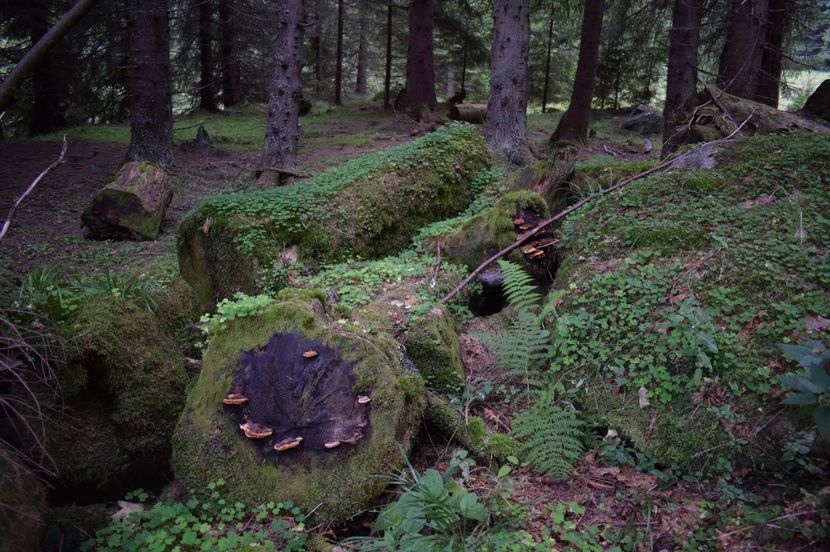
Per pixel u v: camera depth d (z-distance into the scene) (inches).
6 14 823.1
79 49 888.3
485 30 1382.9
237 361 170.2
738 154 274.2
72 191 586.2
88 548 138.7
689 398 168.1
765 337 174.7
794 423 151.1
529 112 1342.3
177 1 988.6
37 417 153.9
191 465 159.8
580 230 253.4
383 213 302.7
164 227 472.1
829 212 222.2
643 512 144.9
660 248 220.7
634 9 861.8
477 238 263.4
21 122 1059.9
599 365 187.0
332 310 196.2
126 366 171.2
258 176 542.0
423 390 174.1
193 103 1323.8
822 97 454.0
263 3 1117.7
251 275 261.3
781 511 133.6
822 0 674.2
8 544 118.8
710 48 732.7
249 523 149.0
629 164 329.7
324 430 157.9
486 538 136.4
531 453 165.8
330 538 146.7
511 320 229.0
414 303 224.8
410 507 138.8
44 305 171.2
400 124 920.3
